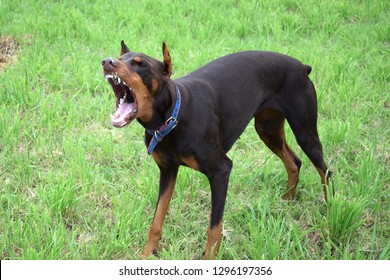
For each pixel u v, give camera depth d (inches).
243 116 177.8
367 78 282.2
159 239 172.4
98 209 190.5
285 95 186.9
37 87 259.0
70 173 198.8
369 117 246.8
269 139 198.1
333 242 173.3
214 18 344.2
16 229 169.6
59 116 236.4
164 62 155.8
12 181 200.7
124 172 207.6
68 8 360.2
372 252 169.9
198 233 179.9
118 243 169.0
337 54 303.9
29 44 311.6
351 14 366.9
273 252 162.2
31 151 219.0
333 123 231.3
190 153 160.1
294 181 199.2
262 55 186.7
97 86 263.9
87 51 301.4
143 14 347.9
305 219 188.7
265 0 382.0
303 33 344.2
